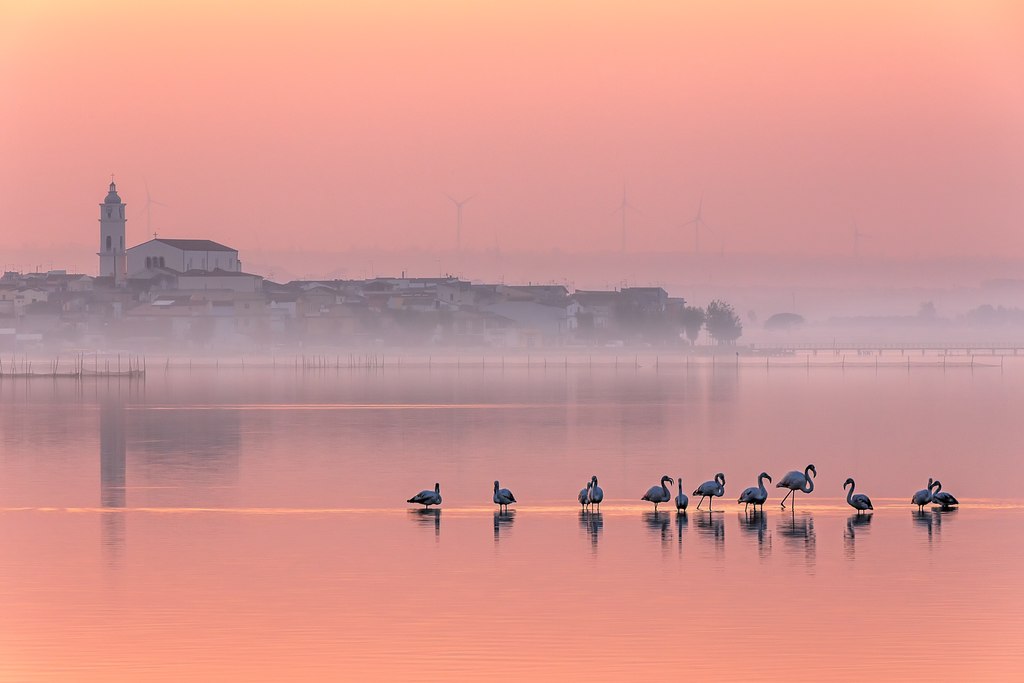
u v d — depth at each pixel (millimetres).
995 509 61969
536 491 69562
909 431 110188
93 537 54844
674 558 50000
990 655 37469
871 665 36625
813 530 55906
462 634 39531
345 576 47062
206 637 39219
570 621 40875
